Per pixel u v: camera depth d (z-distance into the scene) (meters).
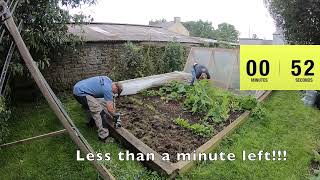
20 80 6.54
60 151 4.61
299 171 4.40
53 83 7.48
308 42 6.86
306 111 6.93
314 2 5.82
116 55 9.02
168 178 3.94
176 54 10.67
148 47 10.06
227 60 8.78
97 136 5.19
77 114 6.13
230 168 4.41
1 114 3.67
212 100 6.71
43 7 5.88
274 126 6.04
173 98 7.30
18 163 4.23
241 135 5.59
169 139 5.05
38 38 5.89
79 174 4.03
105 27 11.18
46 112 6.09
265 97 7.89
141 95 7.67
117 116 5.20
